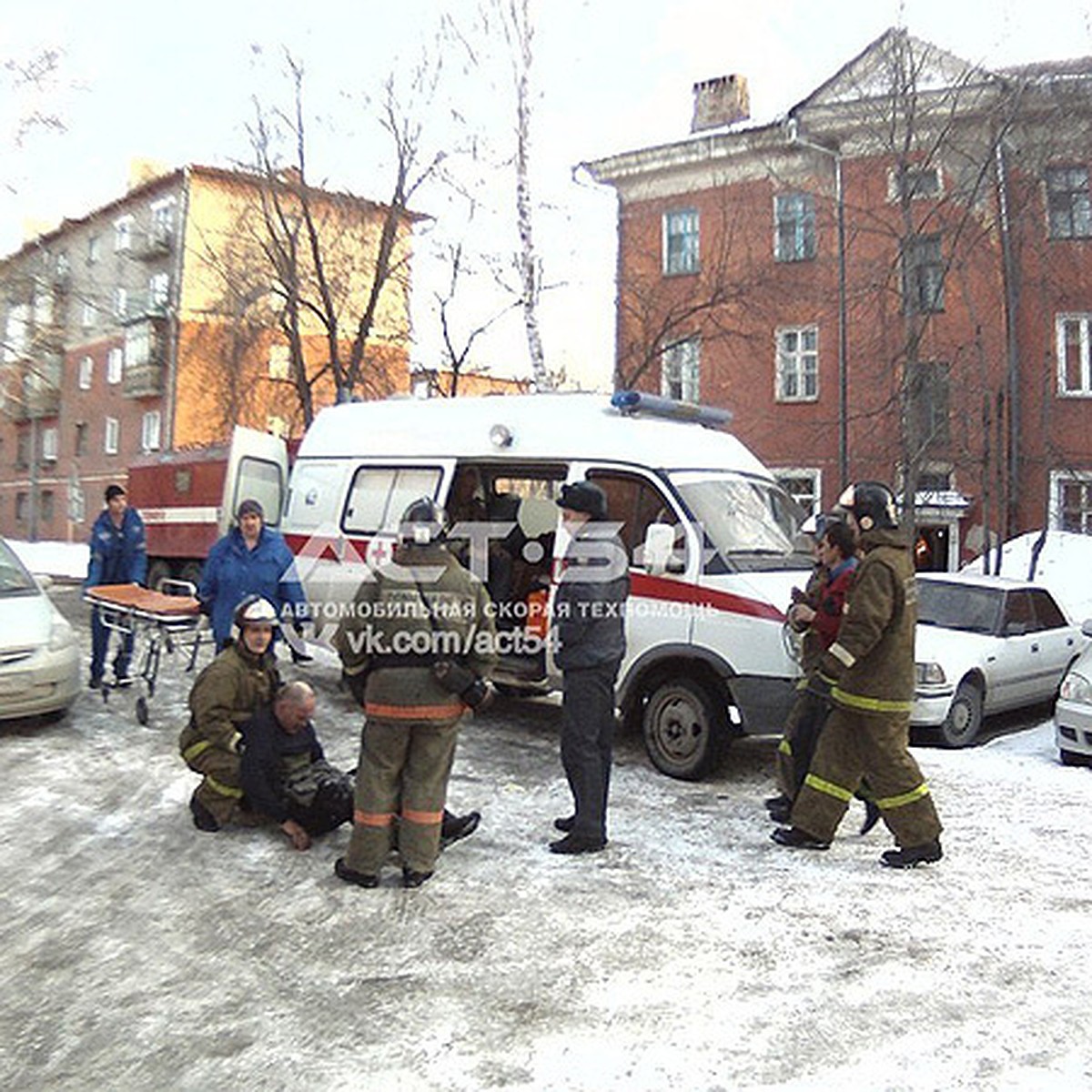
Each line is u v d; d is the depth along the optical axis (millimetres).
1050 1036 3713
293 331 23719
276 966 4230
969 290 21750
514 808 6449
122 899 4875
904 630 5465
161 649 9812
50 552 29594
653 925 4688
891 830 5566
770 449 24688
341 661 5168
